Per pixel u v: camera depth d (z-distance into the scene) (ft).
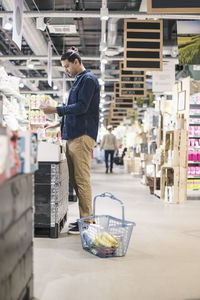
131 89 41.45
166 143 24.04
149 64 27.45
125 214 17.38
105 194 11.60
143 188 29.60
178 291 7.73
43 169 12.55
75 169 12.43
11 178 5.57
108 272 8.95
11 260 5.56
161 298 7.32
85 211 12.55
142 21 27.50
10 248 5.50
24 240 6.44
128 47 27.40
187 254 10.71
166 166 22.34
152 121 34.42
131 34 27.48
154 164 26.84
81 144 12.32
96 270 9.09
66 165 15.51
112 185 31.86
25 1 31.01
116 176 43.34
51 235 12.53
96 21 40.01
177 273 8.97
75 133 12.35
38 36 34.27
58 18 33.94
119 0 34.65
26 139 6.30
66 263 9.64
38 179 12.56
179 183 21.65
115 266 9.45
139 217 16.65
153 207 19.81
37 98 19.35
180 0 17.89
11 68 48.26
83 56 41.45
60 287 7.88
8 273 5.40
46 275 8.65
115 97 56.54
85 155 12.39
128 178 40.19
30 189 7.01
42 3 34.91
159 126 29.07
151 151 31.94
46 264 9.53
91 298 7.28
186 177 22.38
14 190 5.76
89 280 8.34
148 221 15.71
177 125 23.39
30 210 6.98
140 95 41.39
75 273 8.82
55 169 12.53
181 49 28.60
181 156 21.75
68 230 13.19
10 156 5.41
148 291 7.71
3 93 14.26
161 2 17.90
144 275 8.77
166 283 8.23
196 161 23.97
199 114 23.70
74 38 46.29
